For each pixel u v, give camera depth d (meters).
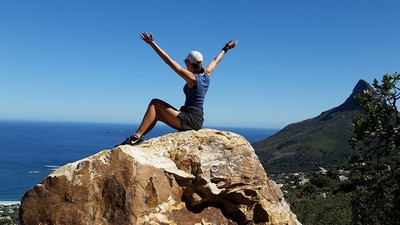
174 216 3.51
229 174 3.71
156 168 3.46
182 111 3.95
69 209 3.33
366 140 5.00
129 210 3.28
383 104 4.82
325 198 14.89
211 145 3.79
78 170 3.40
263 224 3.86
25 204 3.40
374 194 5.19
